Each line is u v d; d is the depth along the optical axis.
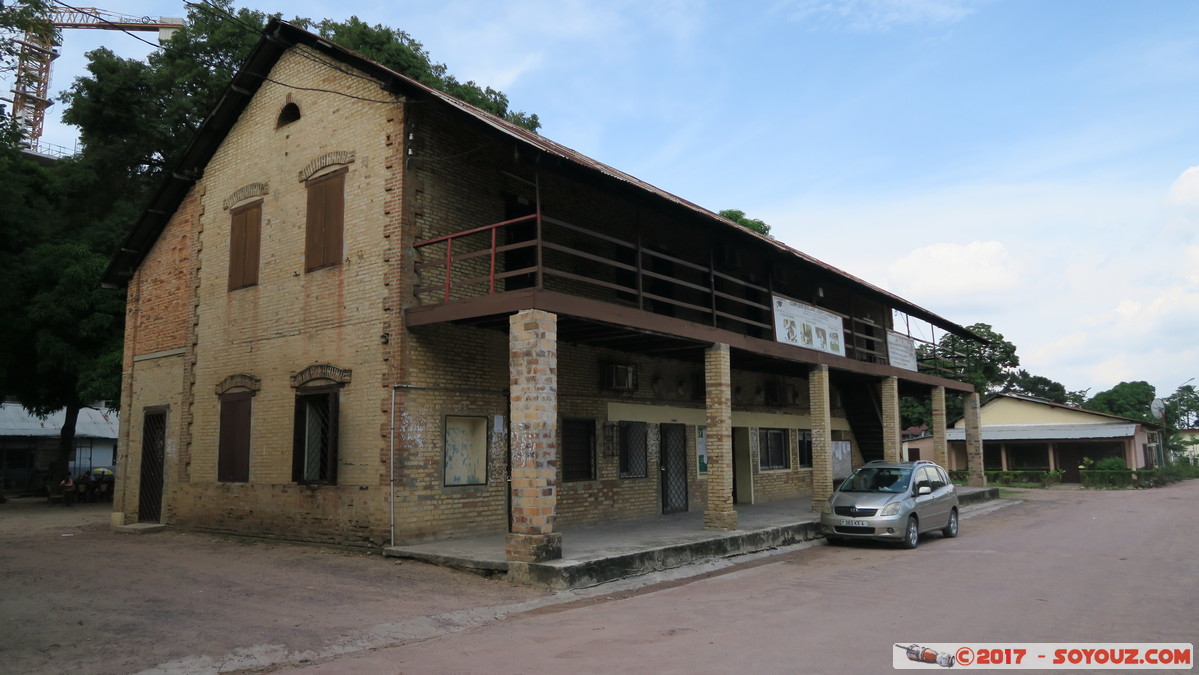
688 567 12.08
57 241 26.69
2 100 25.39
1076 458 41.09
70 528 18.22
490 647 7.16
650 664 6.31
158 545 14.37
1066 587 9.77
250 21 28.66
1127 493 31.05
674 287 18.75
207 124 16.38
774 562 12.77
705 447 19.45
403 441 12.33
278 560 12.14
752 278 21.70
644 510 17.11
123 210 29.20
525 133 13.33
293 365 14.23
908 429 51.03
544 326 10.80
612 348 16.27
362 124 13.73
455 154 13.84
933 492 15.45
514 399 10.82
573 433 15.55
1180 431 63.97
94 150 29.47
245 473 14.88
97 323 24.00
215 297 16.25
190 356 16.64
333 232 13.87
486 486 13.52
